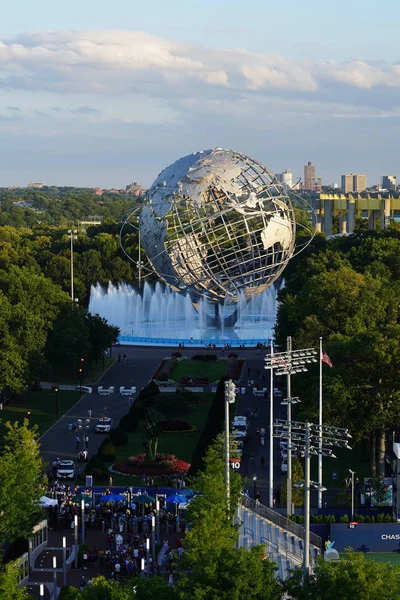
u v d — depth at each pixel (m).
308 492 138.25
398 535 177.62
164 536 182.50
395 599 116.06
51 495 196.38
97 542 179.50
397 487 188.88
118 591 121.19
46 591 159.12
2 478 164.75
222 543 140.38
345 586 117.75
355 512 187.25
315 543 172.50
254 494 197.25
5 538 164.25
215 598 119.69
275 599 122.19
